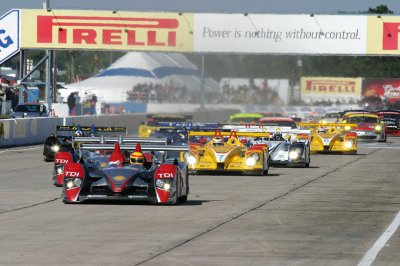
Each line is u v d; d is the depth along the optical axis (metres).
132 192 59.28
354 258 39.03
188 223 50.53
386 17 175.75
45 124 149.25
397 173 92.19
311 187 75.25
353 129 168.00
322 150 126.31
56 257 38.84
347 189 73.69
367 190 72.94
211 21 178.38
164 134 108.31
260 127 109.81
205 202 62.16
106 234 45.94
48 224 49.62
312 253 40.34
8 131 135.00
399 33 175.88
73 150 73.56
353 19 176.50
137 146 61.50
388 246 42.56
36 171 90.06
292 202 62.84
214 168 85.25
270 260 38.44
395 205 61.38
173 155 88.12
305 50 177.88
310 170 95.75
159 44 179.38
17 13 181.62
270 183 78.88
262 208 58.75
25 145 137.88
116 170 59.50
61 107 198.00
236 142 88.38
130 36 179.62
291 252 40.59
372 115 171.12
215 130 89.62
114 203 59.97
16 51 182.25
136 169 60.03
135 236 45.28
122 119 181.88
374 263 37.84
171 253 40.09
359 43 176.75
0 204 59.75
